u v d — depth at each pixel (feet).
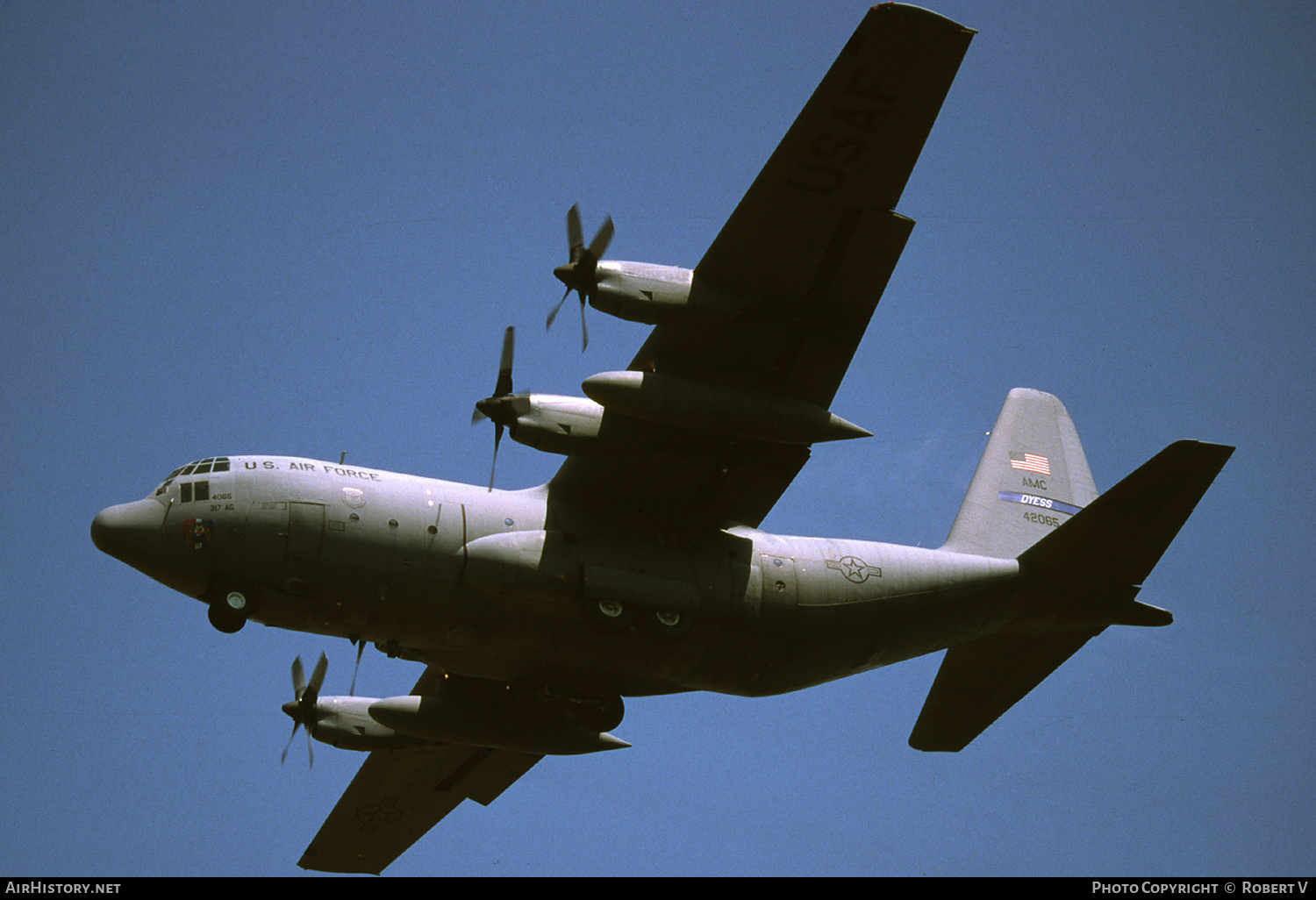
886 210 214.90
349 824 298.76
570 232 220.23
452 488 233.55
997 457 288.71
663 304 215.31
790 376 231.09
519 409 223.71
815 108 205.57
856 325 226.58
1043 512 285.84
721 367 229.25
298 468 227.40
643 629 230.89
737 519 246.47
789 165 210.18
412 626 228.22
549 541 228.63
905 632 253.24
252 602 220.84
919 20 200.95
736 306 219.20
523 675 243.40
